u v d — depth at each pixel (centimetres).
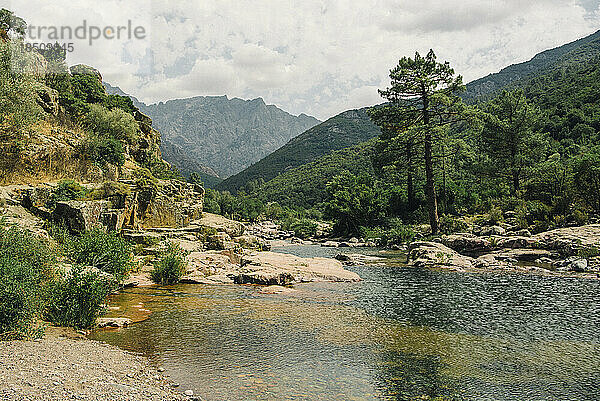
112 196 2900
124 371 905
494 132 5256
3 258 1206
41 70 4412
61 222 2378
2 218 1811
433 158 4962
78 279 1307
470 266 2767
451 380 930
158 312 1511
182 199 3947
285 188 14450
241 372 949
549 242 3034
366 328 1343
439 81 4478
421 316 1509
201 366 979
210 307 1603
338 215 5944
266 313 1522
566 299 1784
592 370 996
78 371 862
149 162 5069
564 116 8269
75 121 4159
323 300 1767
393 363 1030
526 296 1848
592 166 3741
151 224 3316
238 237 3991
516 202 4512
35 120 3088
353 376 944
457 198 5422
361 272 2605
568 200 3778
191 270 2272
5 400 669
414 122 4572
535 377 952
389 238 4588
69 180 2897
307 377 931
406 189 6084
